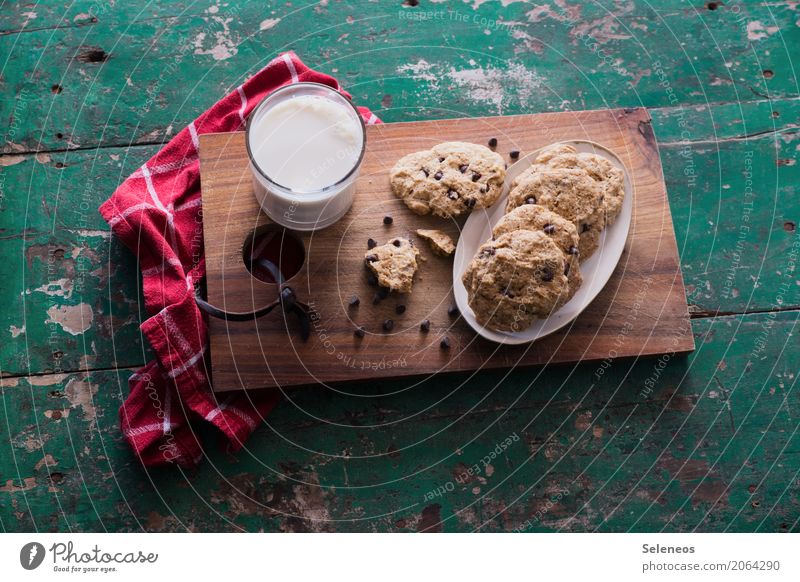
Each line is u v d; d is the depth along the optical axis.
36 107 0.79
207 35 0.81
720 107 0.81
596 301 0.73
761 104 0.81
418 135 0.75
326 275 0.71
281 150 0.68
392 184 0.73
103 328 0.75
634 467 0.74
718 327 0.77
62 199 0.77
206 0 0.81
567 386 0.75
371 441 0.73
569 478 0.74
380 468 0.73
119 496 0.72
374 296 0.71
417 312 0.71
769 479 0.74
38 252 0.76
